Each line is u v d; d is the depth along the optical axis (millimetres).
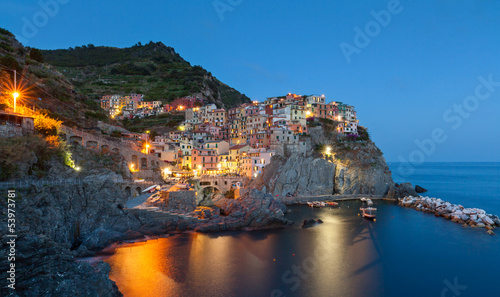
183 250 58188
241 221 74188
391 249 61219
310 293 43125
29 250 33344
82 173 73125
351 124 159125
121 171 89312
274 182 108250
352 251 59719
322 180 116312
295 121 144750
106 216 62000
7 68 87938
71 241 54375
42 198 48938
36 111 82625
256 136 136250
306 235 69500
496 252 60000
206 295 41750
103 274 36094
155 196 80312
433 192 154000
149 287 43281
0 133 59344
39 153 62375
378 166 133125
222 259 54250
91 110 116625
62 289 31781
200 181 102938
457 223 82375
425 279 48219
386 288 45156
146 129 162375
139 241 61531
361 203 110312
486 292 44438
